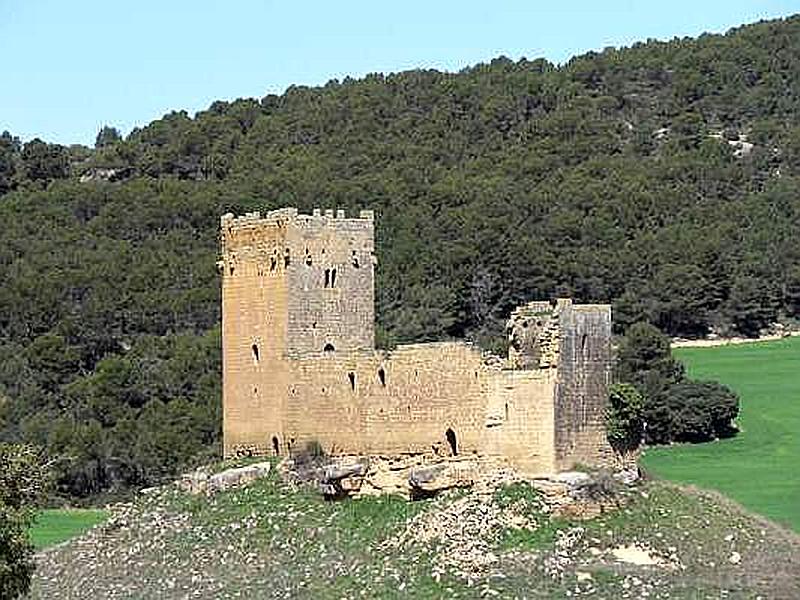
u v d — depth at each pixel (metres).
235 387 120.25
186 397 181.00
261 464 114.94
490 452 101.94
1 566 77.94
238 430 120.06
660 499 100.19
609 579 89.50
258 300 118.31
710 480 156.75
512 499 97.50
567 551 93.12
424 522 98.19
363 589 92.06
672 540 95.25
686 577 90.75
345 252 118.25
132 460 171.00
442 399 104.75
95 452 171.12
